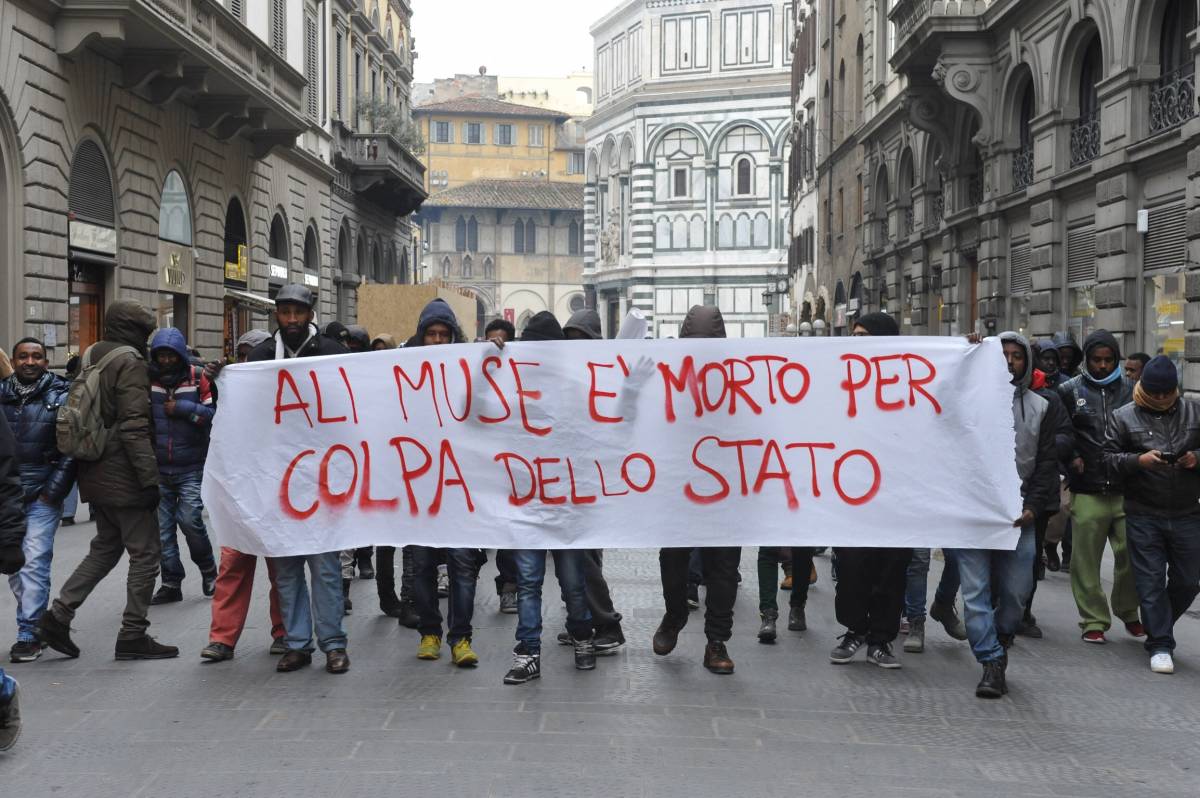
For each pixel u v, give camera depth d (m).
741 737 6.36
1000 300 23.31
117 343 7.97
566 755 6.00
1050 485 7.66
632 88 84.81
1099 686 7.63
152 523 8.08
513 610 9.87
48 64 18.81
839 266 40.25
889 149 32.38
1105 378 9.70
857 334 8.68
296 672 7.71
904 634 9.16
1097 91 18.41
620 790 5.50
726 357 7.90
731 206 81.69
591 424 7.87
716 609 7.80
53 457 8.27
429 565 8.04
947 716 6.86
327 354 8.22
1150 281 17.27
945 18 22.83
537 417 7.86
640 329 9.33
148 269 23.12
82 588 8.02
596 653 8.27
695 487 7.86
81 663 7.92
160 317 23.98
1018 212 22.39
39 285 18.56
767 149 80.56
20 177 18.05
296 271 34.81
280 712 6.73
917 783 5.68
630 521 7.88
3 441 5.98
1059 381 10.77
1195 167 15.34
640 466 7.88
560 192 94.62
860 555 7.94
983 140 23.34
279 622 8.24
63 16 19.12
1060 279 20.41
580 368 7.89
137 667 7.82
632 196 84.00
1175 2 16.78
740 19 80.69
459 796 5.40
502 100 105.94
